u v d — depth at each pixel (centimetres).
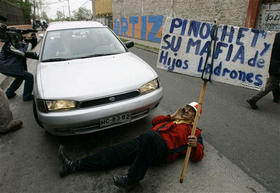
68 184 218
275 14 696
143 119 346
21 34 438
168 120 253
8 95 458
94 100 245
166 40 224
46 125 245
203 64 216
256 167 237
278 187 210
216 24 207
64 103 238
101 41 381
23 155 266
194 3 1057
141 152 198
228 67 212
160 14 1400
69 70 291
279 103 416
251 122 337
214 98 440
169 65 228
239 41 206
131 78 277
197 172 230
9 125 314
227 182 216
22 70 426
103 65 307
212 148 271
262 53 203
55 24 439
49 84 259
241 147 272
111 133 307
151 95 279
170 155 221
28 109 402
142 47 1231
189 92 477
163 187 212
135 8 1794
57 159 257
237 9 827
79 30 398
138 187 212
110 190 210
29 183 221
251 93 473
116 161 231
